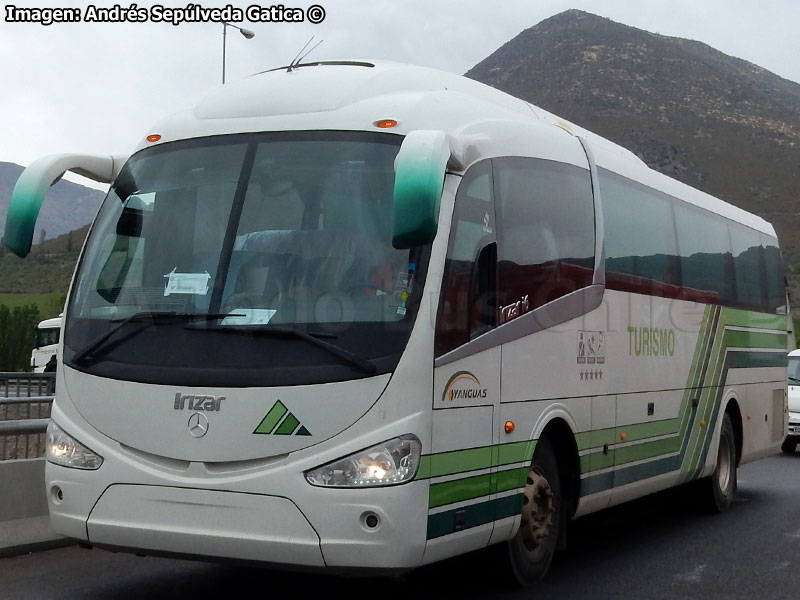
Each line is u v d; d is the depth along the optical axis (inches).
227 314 249.9
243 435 241.9
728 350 489.7
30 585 304.7
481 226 276.8
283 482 238.5
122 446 253.6
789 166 6250.0
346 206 256.7
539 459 315.0
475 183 277.0
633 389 376.5
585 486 335.3
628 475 371.6
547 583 331.3
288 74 290.7
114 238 275.7
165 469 248.2
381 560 237.3
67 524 260.7
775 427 566.6
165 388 249.4
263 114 276.8
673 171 6550.2
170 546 248.1
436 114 277.4
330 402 238.8
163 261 264.2
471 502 264.7
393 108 271.3
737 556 385.1
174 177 275.1
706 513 488.1
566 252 327.9
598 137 405.7
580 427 331.3
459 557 313.6
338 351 240.4
